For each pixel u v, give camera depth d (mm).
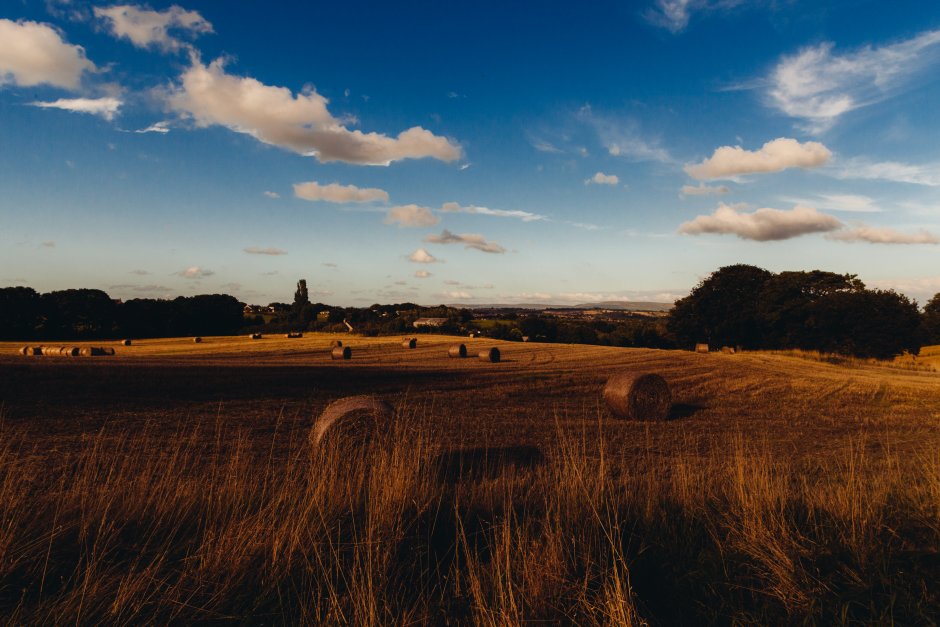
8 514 3592
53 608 2664
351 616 2811
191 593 2873
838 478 6734
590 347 47594
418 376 23969
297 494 4094
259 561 3217
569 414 15844
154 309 79750
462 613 2955
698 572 3301
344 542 3525
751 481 4883
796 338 51281
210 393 17297
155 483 4523
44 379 18188
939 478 5137
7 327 66875
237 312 90188
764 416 16188
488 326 87812
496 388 20750
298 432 11859
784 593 3133
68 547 3406
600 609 2873
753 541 3691
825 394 20531
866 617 2986
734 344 58344
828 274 55562
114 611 2680
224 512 3938
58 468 7418
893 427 14117
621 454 9883
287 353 40875
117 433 10914
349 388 19844
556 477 4891
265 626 2758
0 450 7410
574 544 3559
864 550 3592
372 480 4191
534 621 2822
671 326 64312
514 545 3631
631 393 15219
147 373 21203
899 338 45844
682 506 4457
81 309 72250
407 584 3209
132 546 3455
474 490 4812
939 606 3002
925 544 3830
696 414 16594
